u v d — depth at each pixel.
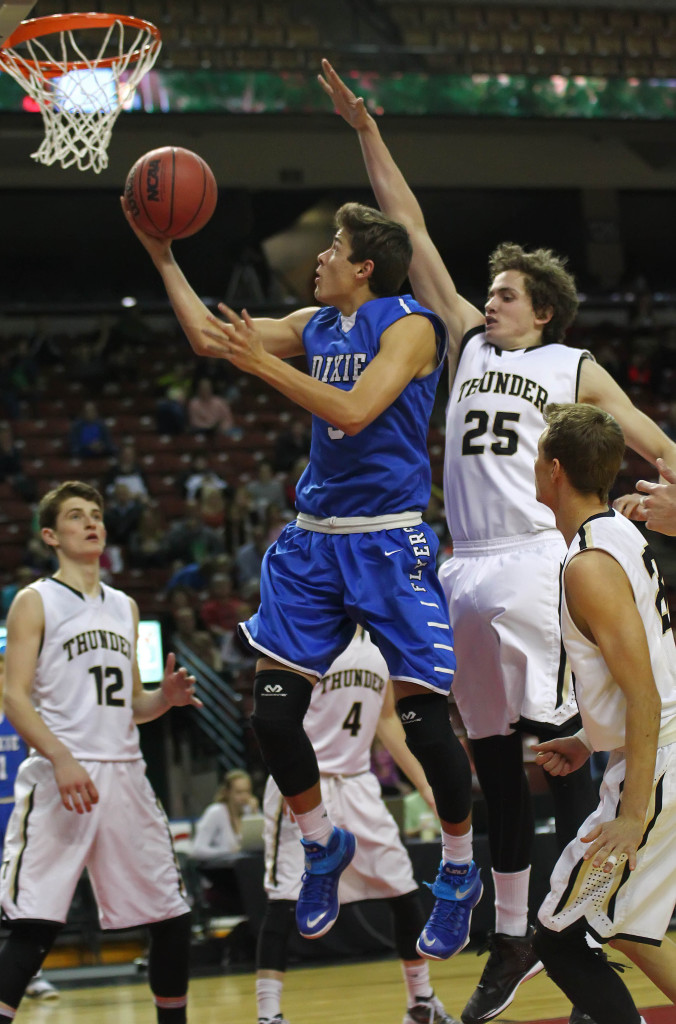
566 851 3.46
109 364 20.42
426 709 3.74
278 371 3.44
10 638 4.63
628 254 25.14
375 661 5.74
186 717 11.89
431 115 18.97
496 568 4.35
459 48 19.48
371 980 7.44
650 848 3.34
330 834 3.88
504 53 19.70
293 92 18.31
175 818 11.47
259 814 9.18
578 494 3.58
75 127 5.96
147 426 19.25
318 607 3.79
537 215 23.67
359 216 3.89
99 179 21.17
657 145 22.48
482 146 22.09
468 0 19.88
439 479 19.12
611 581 3.33
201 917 9.10
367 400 3.55
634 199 24.09
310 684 3.82
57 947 9.56
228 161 21.03
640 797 3.22
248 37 18.59
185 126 18.77
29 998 7.67
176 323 22.56
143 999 7.41
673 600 17.05
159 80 17.80
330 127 19.06
